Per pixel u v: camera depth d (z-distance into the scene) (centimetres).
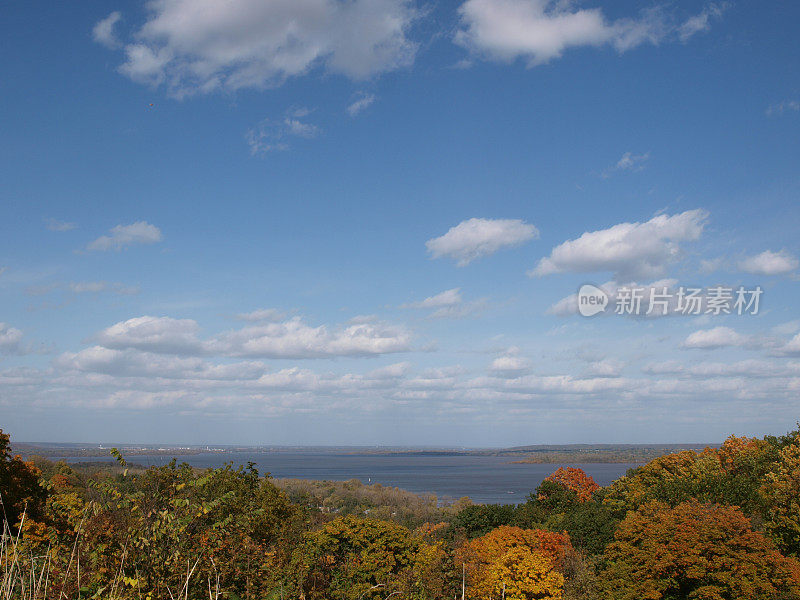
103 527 758
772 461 5216
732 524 3159
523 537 3912
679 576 3197
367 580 3145
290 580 998
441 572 2402
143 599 686
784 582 2911
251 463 2014
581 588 3634
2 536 711
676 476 5184
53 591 670
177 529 767
